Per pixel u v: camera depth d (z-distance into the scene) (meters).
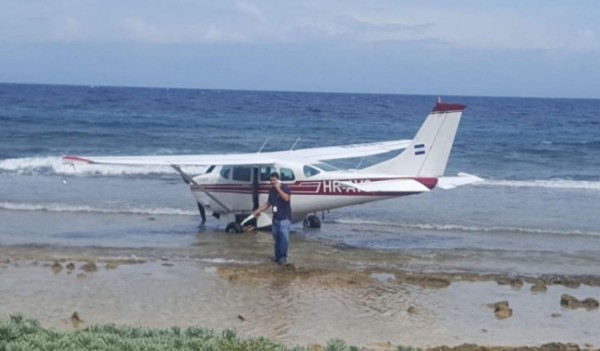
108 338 7.87
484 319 12.14
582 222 21.36
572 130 62.03
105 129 51.38
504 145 47.03
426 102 124.62
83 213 21.55
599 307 12.98
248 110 80.75
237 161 18.92
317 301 12.90
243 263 15.66
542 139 52.16
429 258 16.67
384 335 11.14
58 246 17.09
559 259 16.84
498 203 24.62
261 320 11.72
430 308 12.68
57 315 11.74
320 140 50.59
